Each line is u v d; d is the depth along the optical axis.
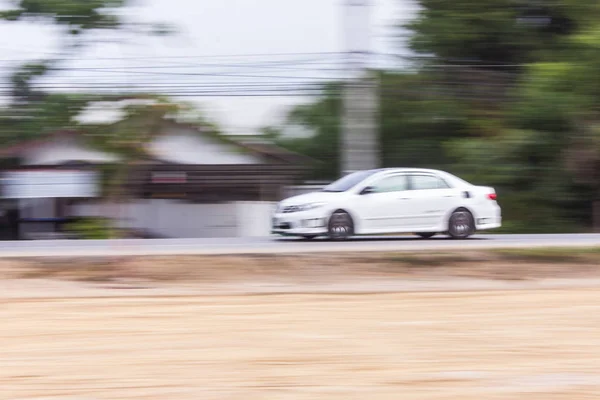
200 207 34.94
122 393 7.19
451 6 32.72
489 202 19.84
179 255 15.91
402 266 15.93
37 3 24.91
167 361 8.35
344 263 15.89
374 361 8.38
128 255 15.83
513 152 30.34
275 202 35.81
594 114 29.86
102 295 13.16
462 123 31.91
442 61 32.38
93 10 24.52
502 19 32.41
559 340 9.43
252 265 15.64
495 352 8.82
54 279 14.62
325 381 7.61
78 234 28.39
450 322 10.54
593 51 29.41
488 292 13.48
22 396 7.11
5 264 15.21
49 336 9.59
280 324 10.37
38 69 26.45
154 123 22.33
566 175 30.86
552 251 16.94
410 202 19.06
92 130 23.14
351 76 22.56
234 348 8.95
